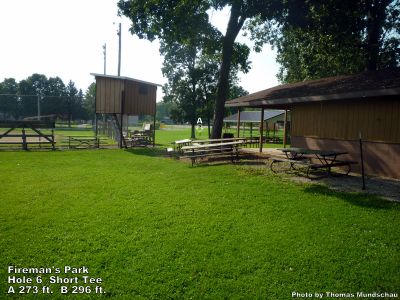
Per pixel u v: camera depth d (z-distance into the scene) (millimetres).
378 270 4340
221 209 6898
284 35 24703
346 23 18109
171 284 3926
